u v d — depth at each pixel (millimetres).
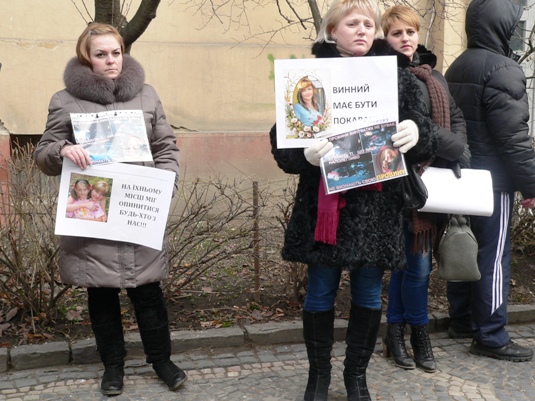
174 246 4320
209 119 6867
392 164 2883
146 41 6602
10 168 4094
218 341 4023
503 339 3920
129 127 3176
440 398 3400
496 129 3748
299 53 7000
